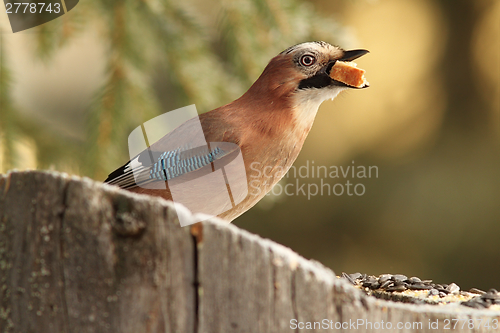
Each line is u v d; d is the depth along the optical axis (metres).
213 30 8.96
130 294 3.75
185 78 8.32
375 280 6.03
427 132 14.48
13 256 3.90
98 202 3.79
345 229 14.33
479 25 14.62
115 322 3.75
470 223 13.82
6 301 3.90
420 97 14.64
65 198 3.81
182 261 3.76
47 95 13.26
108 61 7.99
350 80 6.68
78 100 13.35
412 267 13.88
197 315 3.76
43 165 8.05
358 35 14.80
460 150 14.25
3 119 7.76
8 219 3.93
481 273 13.69
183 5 8.61
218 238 3.79
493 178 13.88
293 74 6.66
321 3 14.30
